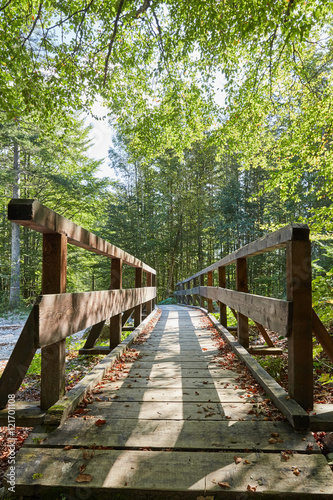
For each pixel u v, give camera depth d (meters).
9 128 13.30
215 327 5.90
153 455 1.62
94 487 1.39
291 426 1.87
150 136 7.62
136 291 5.23
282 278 14.75
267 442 1.72
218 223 17.56
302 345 2.00
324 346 2.07
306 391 2.01
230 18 4.37
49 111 6.38
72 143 14.29
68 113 6.62
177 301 20.17
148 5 4.25
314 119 5.46
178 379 2.90
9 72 5.34
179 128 7.48
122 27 5.57
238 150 7.30
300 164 5.93
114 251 3.63
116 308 3.63
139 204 20.95
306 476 1.44
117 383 2.79
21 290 19.41
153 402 2.33
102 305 3.02
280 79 6.02
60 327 2.03
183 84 6.55
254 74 5.58
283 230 2.11
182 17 4.72
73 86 5.87
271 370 3.56
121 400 2.37
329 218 5.31
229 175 19.81
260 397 2.38
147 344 4.57
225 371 3.15
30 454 1.63
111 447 1.70
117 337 4.05
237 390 2.58
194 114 7.03
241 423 1.95
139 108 7.36
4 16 4.90
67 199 16.55
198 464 1.54
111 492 1.39
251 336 5.73
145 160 8.57
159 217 21.17
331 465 1.66
